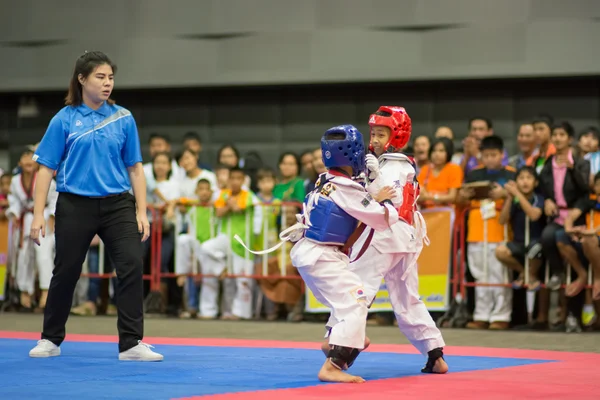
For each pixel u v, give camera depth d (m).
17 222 12.05
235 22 14.67
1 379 4.89
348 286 4.84
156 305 11.12
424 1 13.80
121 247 6.05
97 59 6.10
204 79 14.81
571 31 13.18
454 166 9.91
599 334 8.82
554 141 9.29
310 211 4.89
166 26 14.97
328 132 4.95
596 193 9.12
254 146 15.26
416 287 5.33
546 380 4.95
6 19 15.59
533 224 9.44
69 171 6.08
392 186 4.93
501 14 13.50
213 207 10.95
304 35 14.38
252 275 10.69
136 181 6.25
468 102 14.26
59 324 6.25
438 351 5.29
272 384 4.68
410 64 13.91
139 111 15.77
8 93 15.80
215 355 6.39
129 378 4.95
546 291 9.47
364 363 5.90
